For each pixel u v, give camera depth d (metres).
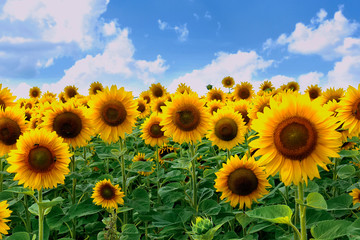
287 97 0.67
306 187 0.95
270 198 1.14
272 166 0.67
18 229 1.14
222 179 1.05
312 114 0.66
